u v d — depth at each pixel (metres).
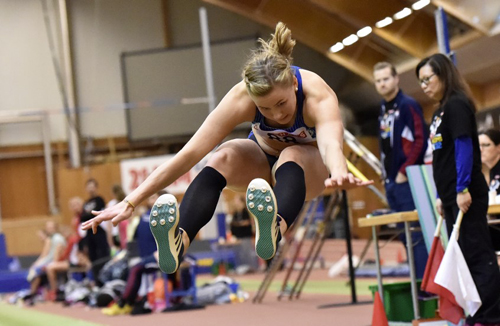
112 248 11.75
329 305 7.32
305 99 2.93
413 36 15.43
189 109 20.73
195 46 20.64
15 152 21.28
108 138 21.67
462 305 4.14
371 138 20.30
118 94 21.86
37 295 13.01
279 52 2.96
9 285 15.88
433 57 4.42
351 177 2.51
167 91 20.83
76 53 21.81
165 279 8.50
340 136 2.80
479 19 13.42
